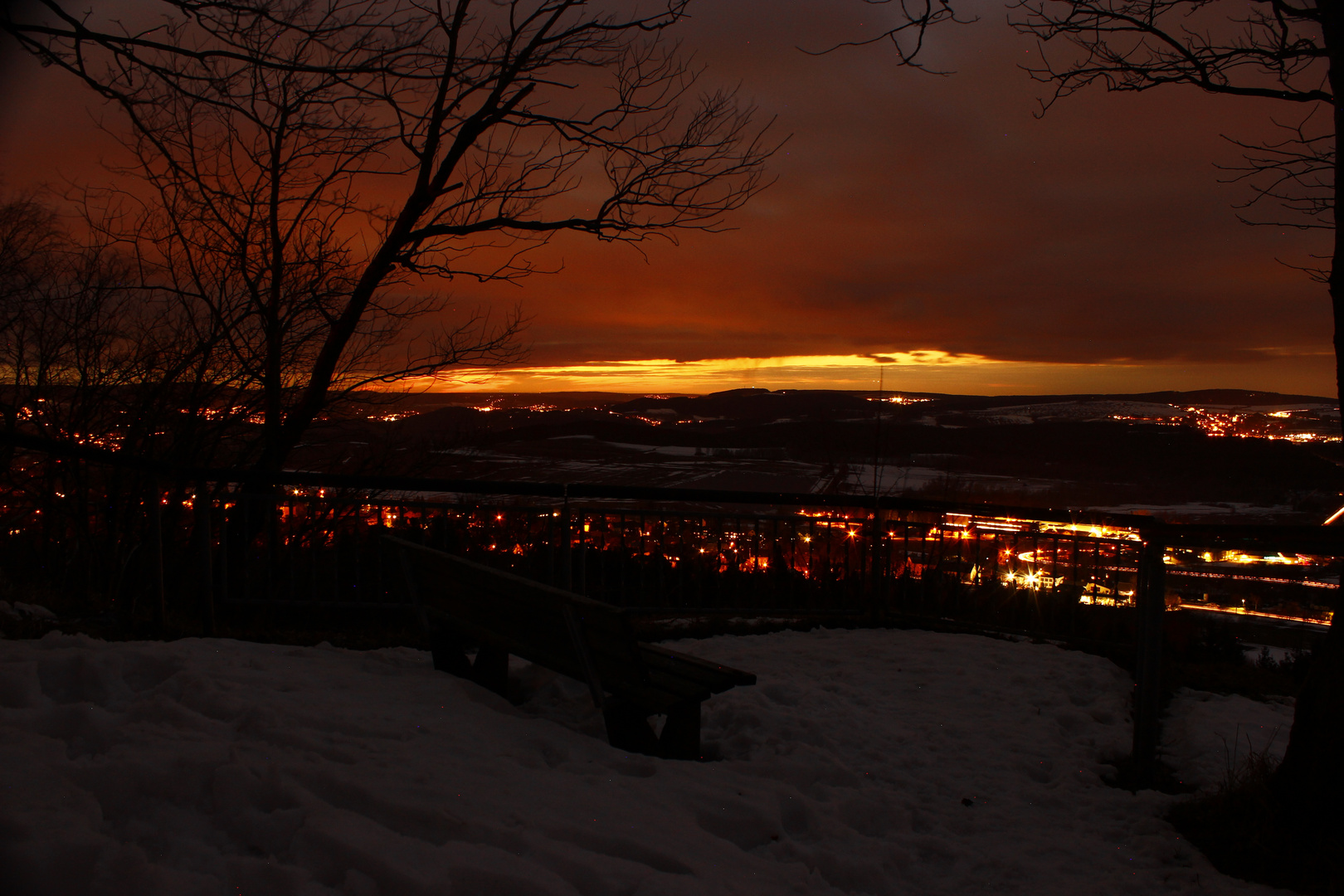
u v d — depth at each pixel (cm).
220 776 231
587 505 589
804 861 262
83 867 188
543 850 222
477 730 317
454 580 386
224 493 542
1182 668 569
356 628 620
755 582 621
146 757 240
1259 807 314
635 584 654
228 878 195
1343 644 302
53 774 224
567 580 578
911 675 500
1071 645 574
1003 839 308
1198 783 362
